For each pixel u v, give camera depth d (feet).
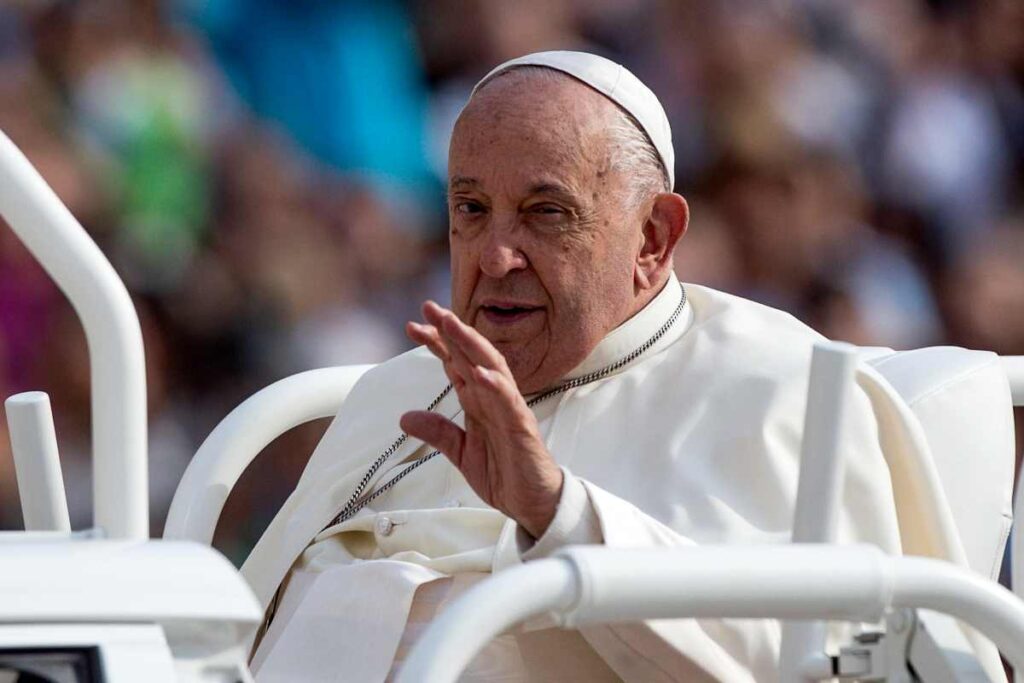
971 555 37.32
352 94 83.51
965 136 93.76
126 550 19.62
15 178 22.74
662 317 39.29
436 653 20.36
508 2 86.99
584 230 37.40
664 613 21.49
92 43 80.53
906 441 34.91
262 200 81.35
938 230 92.32
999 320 92.32
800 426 37.29
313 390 40.65
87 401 76.38
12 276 75.87
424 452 40.32
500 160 37.11
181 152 80.53
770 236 88.33
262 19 82.94
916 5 94.58
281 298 80.38
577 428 38.22
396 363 42.91
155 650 18.34
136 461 23.08
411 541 37.47
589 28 89.10
